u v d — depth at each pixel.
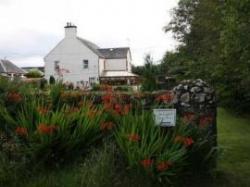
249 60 8.82
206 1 15.30
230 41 8.82
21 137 5.37
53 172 5.14
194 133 5.47
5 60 46.03
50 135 5.19
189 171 5.35
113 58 46.78
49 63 42.88
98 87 8.42
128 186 4.81
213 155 5.70
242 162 6.91
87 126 5.52
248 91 14.44
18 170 5.05
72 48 42.53
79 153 5.48
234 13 8.36
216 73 13.16
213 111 6.09
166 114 5.36
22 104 6.00
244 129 12.11
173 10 25.84
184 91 6.15
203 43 17.50
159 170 4.77
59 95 6.48
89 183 4.80
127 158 4.97
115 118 5.75
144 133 5.06
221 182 5.57
